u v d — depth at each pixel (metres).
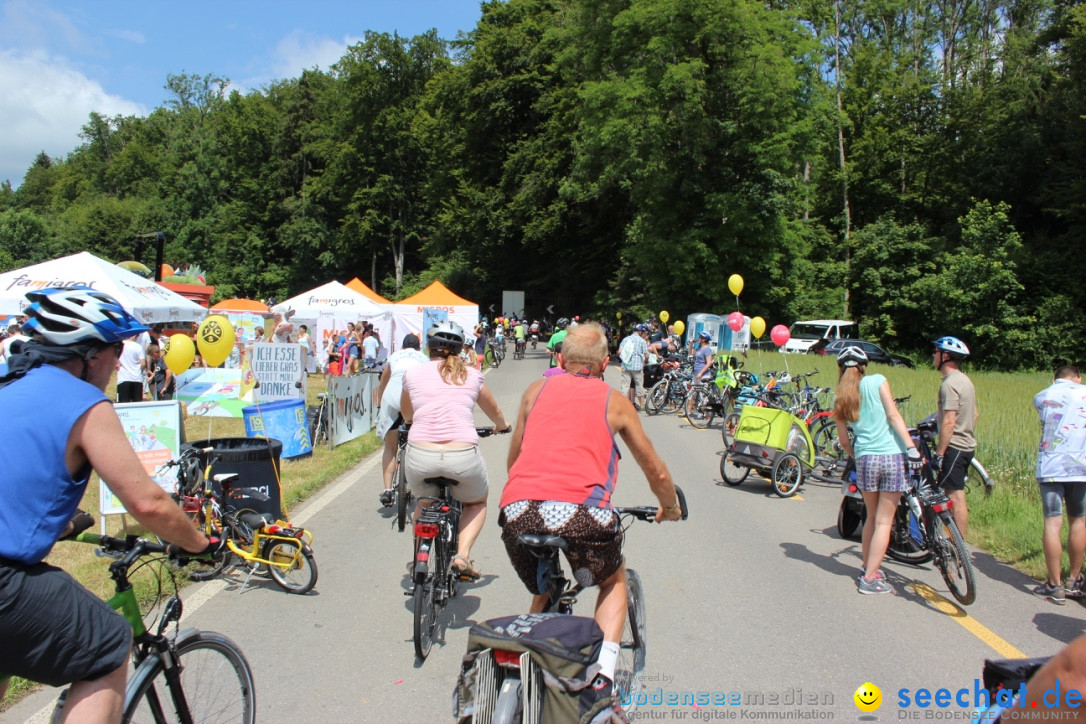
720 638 4.64
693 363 17.80
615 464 3.17
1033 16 43.38
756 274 34.09
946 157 42.00
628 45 32.31
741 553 6.46
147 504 2.36
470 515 4.77
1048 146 38.81
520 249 52.12
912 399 14.33
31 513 2.21
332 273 61.81
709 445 12.79
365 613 4.97
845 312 39.88
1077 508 5.43
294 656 4.31
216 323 9.12
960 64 45.44
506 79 45.22
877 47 46.66
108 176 91.31
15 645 2.16
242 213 63.44
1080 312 34.41
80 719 2.26
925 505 5.64
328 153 59.12
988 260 35.59
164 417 6.80
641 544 6.68
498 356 30.78
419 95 57.88
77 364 2.43
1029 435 10.58
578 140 38.53
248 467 5.74
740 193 32.12
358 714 3.66
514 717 2.31
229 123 65.00
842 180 42.78
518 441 3.34
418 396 4.69
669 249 32.59
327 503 8.05
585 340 3.46
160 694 2.87
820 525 7.56
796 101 31.75
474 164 47.91
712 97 31.62
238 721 3.21
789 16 32.09
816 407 11.95
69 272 12.65
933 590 5.62
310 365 22.62
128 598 2.73
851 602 5.32
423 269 63.09
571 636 2.47
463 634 4.67
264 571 5.74
